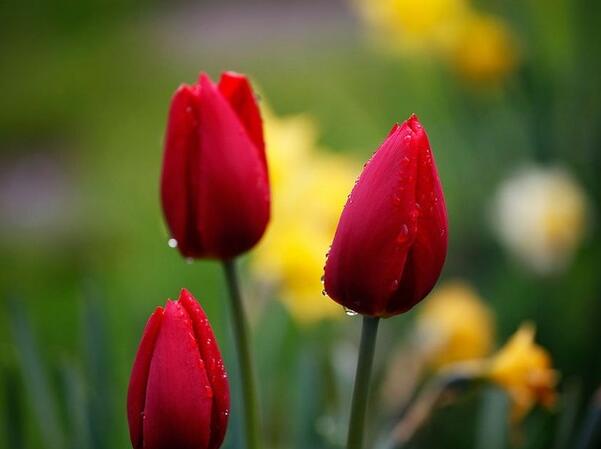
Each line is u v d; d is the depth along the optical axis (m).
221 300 0.78
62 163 2.71
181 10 3.83
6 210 2.46
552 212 1.22
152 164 2.53
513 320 1.21
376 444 0.89
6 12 3.76
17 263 2.19
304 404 0.78
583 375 1.14
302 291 0.89
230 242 0.62
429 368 0.99
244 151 0.60
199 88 0.60
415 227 0.54
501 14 1.41
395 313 0.56
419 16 1.41
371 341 0.57
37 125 2.96
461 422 1.05
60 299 2.01
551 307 1.20
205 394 0.53
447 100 1.47
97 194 2.44
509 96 1.40
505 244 1.25
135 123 2.84
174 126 0.60
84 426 0.74
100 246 2.19
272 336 0.88
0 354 0.99
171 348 0.53
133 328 0.95
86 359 0.75
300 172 0.90
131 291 1.79
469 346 0.97
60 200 2.48
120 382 0.91
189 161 0.61
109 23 3.73
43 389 0.74
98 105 3.02
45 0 3.79
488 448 0.77
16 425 0.73
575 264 1.22
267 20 3.57
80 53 3.46
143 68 3.24
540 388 0.72
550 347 1.17
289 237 0.89
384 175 0.54
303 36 3.28
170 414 0.53
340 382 0.82
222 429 0.54
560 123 1.36
